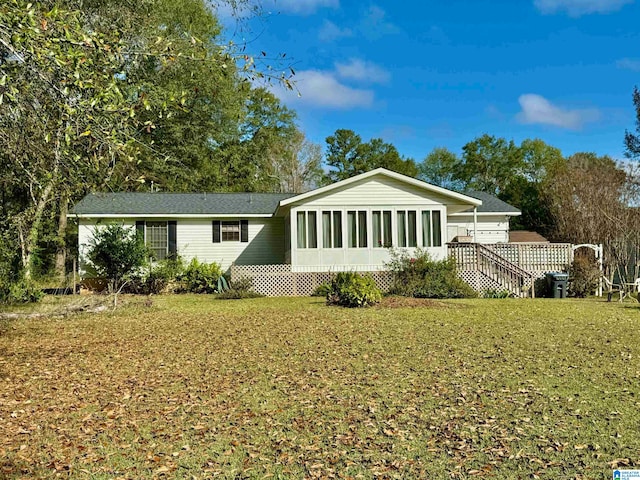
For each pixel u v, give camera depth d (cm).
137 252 2106
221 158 3688
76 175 751
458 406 547
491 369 710
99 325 1209
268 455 434
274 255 2412
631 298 1847
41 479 397
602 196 2916
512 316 1284
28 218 1352
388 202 2030
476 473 389
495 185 5666
